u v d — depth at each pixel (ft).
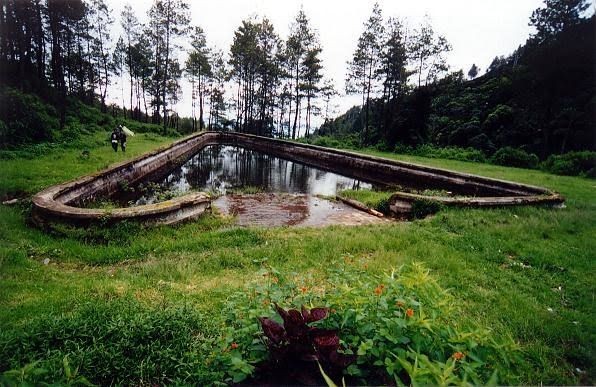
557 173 59.57
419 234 22.70
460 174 46.83
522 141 96.17
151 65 136.67
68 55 110.42
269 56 137.18
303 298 9.21
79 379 6.80
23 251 17.62
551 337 11.31
